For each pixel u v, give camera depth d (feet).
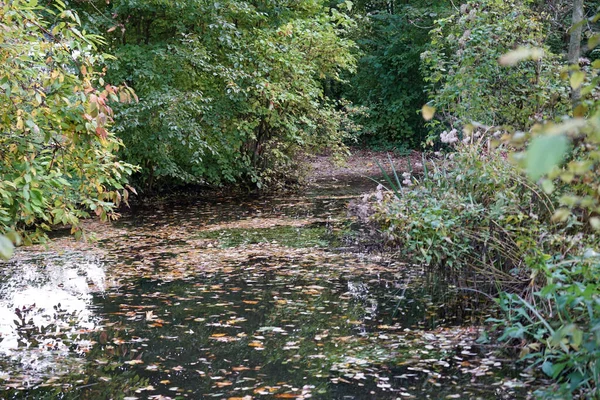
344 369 11.75
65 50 14.25
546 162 2.95
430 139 26.16
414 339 13.47
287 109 43.68
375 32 82.74
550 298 11.94
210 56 39.68
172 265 21.35
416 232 20.24
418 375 11.35
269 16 44.01
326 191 44.55
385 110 79.66
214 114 40.93
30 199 14.02
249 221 31.12
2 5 13.17
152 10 37.50
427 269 20.42
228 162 43.34
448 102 25.41
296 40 42.73
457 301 16.49
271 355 12.60
